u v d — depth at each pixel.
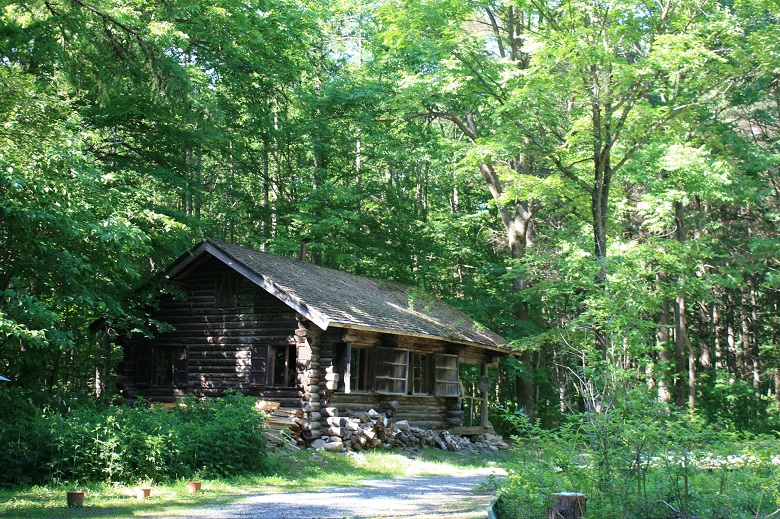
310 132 32.81
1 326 13.02
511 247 34.47
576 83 22.16
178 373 23.48
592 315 14.89
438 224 35.75
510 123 23.53
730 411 35.19
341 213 32.06
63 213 14.60
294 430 20.09
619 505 9.62
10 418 14.01
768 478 9.74
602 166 23.66
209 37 25.61
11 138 14.98
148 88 18.30
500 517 10.19
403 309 26.06
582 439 10.56
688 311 43.88
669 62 20.91
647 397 10.66
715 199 29.44
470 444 25.75
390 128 30.95
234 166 34.19
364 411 22.36
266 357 21.78
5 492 12.06
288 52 30.66
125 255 19.12
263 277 20.78
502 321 32.66
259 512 10.88
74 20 16.83
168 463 14.23
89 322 24.14
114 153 23.36
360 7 32.78
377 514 10.67
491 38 30.91
